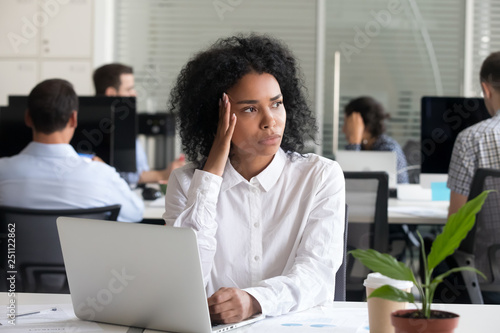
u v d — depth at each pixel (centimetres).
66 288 241
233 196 154
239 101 149
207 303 114
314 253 147
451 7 610
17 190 259
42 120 261
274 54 155
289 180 155
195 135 168
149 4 613
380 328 112
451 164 300
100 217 234
